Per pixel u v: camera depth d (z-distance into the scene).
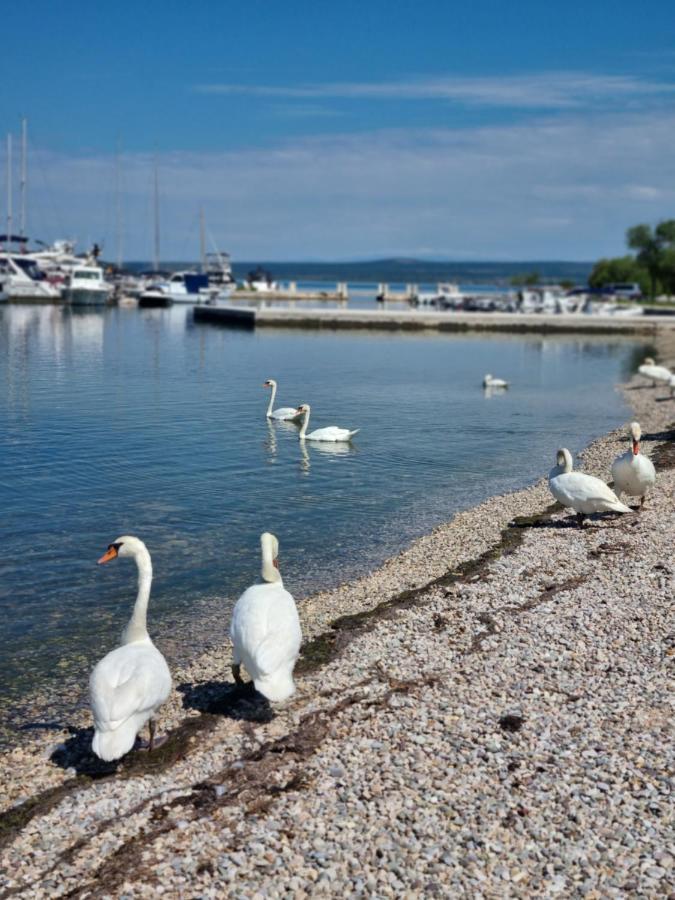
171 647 13.49
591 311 110.50
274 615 10.32
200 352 62.22
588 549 17.16
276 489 23.69
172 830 8.44
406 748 9.77
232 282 146.75
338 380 48.88
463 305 121.06
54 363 52.88
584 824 8.28
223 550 18.33
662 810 8.42
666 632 12.74
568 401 42.81
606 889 7.42
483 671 11.73
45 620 14.49
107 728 8.78
